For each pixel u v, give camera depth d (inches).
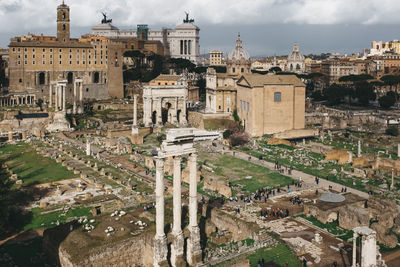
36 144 6353.3
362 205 3875.5
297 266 2832.2
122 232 2935.5
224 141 6663.4
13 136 6978.4
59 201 3983.8
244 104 7608.3
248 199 4153.5
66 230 3031.5
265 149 6284.5
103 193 4210.1
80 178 4726.9
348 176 4963.1
